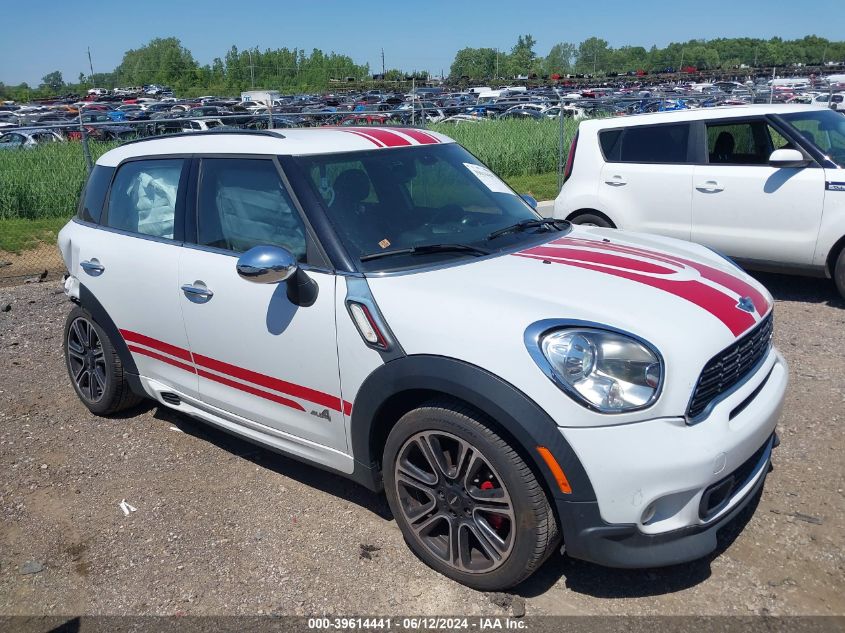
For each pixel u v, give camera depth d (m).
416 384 2.85
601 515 2.60
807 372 4.98
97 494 3.84
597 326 2.67
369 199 3.48
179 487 3.88
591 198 7.66
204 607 2.95
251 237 3.53
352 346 3.06
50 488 3.92
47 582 3.15
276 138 3.71
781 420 4.27
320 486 3.83
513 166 17.81
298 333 3.26
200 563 3.23
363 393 3.05
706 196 6.95
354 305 3.04
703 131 7.06
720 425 2.70
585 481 2.57
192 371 3.90
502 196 4.06
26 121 26.92
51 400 5.08
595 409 2.54
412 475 3.03
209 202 3.76
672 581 2.98
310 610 2.90
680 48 130.12
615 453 2.54
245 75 99.88
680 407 2.61
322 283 3.17
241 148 3.71
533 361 2.60
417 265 3.16
